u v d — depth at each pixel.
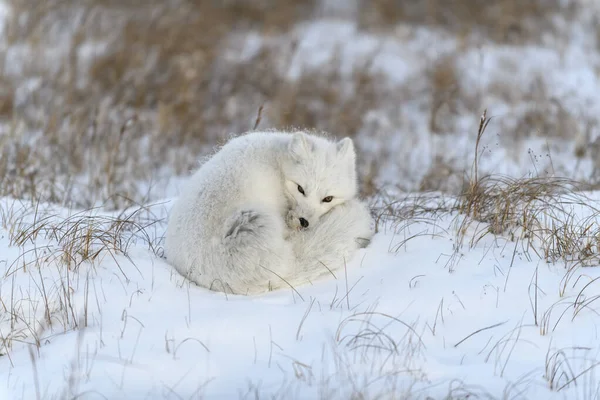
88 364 7.49
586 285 8.73
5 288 8.89
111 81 21.83
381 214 11.34
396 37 29.30
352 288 9.27
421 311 8.64
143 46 24.45
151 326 8.20
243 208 9.23
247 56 25.86
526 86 23.00
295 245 9.72
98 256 9.71
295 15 32.50
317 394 6.98
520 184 10.99
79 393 7.00
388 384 7.16
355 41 29.39
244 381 7.28
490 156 18.02
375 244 10.33
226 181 9.55
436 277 9.38
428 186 15.05
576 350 7.77
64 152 16.75
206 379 7.34
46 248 9.80
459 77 23.83
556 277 9.22
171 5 29.27
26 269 9.32
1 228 10.84
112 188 15.02
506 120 20.59
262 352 7.79
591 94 22.41
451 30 29.67
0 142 16.27
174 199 13.27
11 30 24.67
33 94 20.42
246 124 20.36
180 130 19.33
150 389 7.18
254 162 9.97
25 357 7.82
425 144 19.69
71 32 25.88
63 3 27.48
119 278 9.23
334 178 9.97
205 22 28.55
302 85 23.31
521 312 8.59
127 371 7.40
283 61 25.58
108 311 8.54
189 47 25.22
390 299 8.88
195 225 9.45
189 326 8.20
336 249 9.63
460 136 20.19
